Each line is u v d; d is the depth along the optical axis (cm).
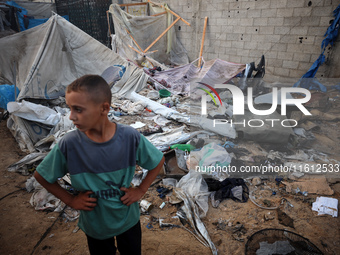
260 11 789
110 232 126
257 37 821
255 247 210
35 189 285
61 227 235
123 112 530
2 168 329
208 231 230
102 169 112
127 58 880
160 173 308
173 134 406
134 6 1138
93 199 116
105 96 103
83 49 589
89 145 108
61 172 115
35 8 1344
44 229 232
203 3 932
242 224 237
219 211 255
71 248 211
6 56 519
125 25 875
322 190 281
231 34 886
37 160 329
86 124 102
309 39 720
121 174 117
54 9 1397
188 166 310
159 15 991
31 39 529
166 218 245
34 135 386
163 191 279
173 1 1023
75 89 97
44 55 486
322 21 685
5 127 459
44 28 523
